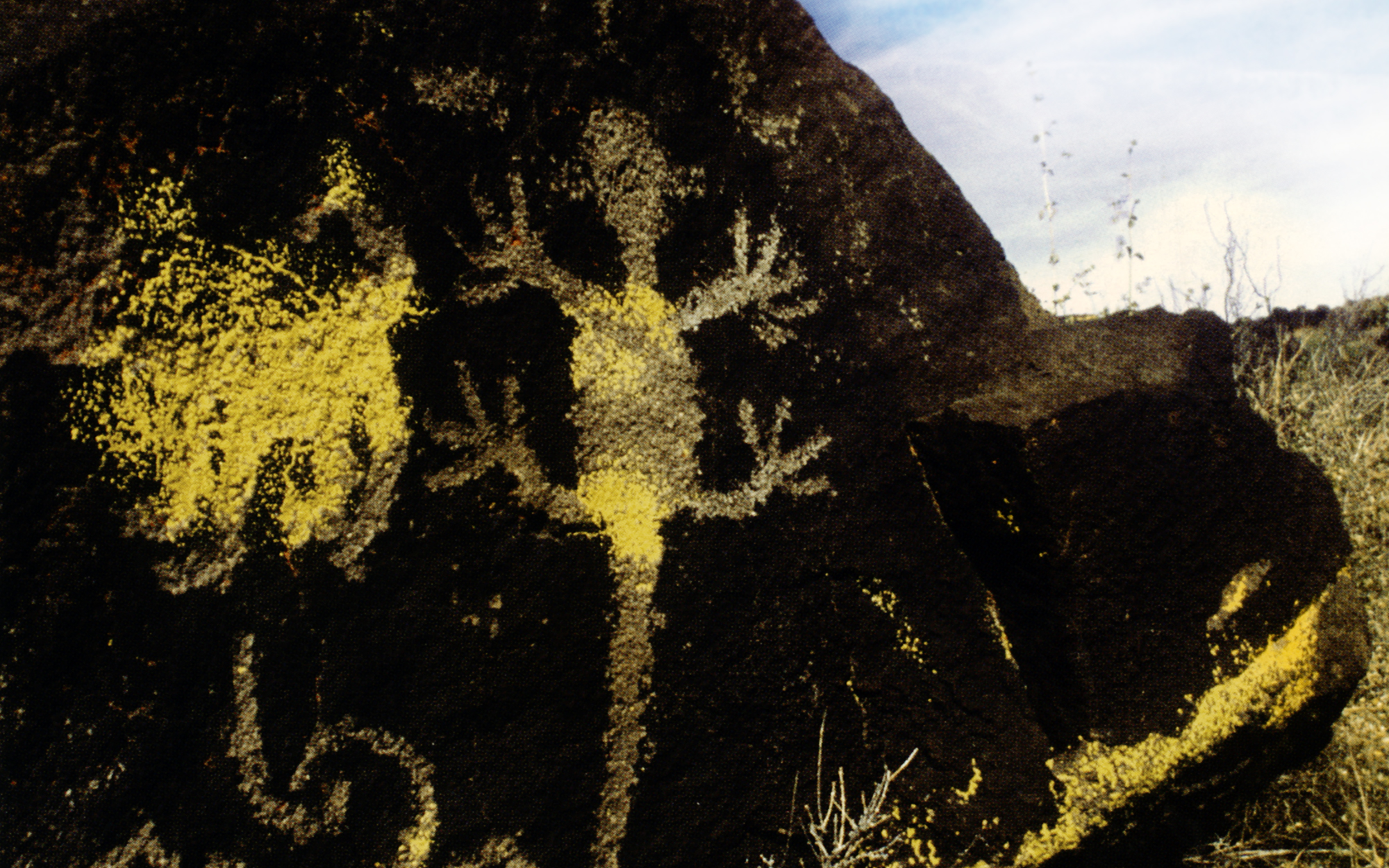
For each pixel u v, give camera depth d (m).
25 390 0.86
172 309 0.89
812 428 1.00
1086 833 0.98
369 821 0.91
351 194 0.92
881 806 0.98
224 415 0.90
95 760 0.88
